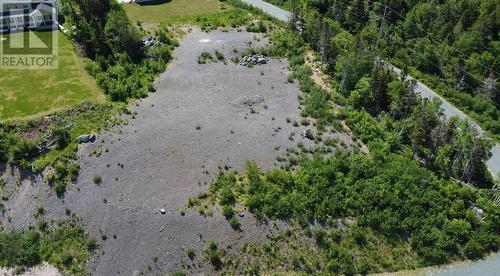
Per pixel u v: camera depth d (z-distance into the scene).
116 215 66.50
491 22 106.81
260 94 91.44
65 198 68.50
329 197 69.12
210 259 62.22
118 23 100.38
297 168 74.75
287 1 134.12
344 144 79.62
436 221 67.75
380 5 118.31
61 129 75.12
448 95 98.94
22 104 82.88
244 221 66.06
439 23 111.62
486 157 76.50
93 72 92.56
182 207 67.56
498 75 98.25
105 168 72.25
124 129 79.25
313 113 86.25
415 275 63.09
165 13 123.56
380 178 71.62
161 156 75.19
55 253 63.44
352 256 63.78
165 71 97.56
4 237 64.25
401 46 111.38
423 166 76.88
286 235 65.12
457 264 64.94
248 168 72.19
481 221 69.06
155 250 63.09
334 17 122.81
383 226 66.12
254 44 108.69
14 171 71.81
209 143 78.31
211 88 92.69
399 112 85.81
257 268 61.91
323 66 101.06
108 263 62.16
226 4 131.00
